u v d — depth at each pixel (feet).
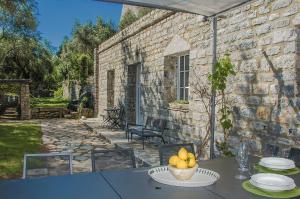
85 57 60.90
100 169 9.07
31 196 6.31
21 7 42.80
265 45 14.08
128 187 6.88
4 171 17.26
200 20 18.94
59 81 82.48
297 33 12.69
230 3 12.82
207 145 18.28
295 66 12.62
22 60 59.06
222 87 15.46
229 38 16.37
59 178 7.51
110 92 41.68
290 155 10.34
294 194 6.52
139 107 32.58
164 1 12.62
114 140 26.68
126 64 32.83
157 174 7.87
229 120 15.84
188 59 21.99
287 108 13.00
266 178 7.41
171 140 22.93
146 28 27.22
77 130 35.78
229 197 6.35
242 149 8.13
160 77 24.50
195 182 7.02
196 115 19.60
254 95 14.76
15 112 55.52
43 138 29.76
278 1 13.37
